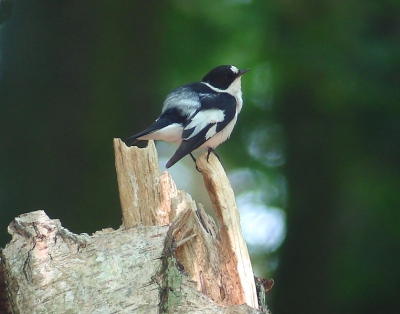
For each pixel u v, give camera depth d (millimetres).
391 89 13664
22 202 12078
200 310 6406
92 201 12148
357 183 13688
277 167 15547
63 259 6539
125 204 7574
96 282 6375
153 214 7441
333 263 13383
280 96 14734
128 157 7672
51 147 12273
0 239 12023
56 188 12141
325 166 13953
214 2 14477
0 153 12266
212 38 14648
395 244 13258
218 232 7344
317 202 13844
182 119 9641
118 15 12930
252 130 15477
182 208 7332
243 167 15828
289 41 14430
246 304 6520
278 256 14445
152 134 9469
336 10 14164
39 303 6285
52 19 12773
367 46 13859
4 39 12906
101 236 6727
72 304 6258
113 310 6203
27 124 12359
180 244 6855
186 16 14367
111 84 12641
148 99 12773
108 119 12453
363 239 13367
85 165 12266
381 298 13094
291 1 14219
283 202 15414
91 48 12727
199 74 14406
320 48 14016
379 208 13453
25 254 6602
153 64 13055
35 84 12516
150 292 6312
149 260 6492
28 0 12898
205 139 9602
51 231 6727
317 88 13844
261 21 14578
